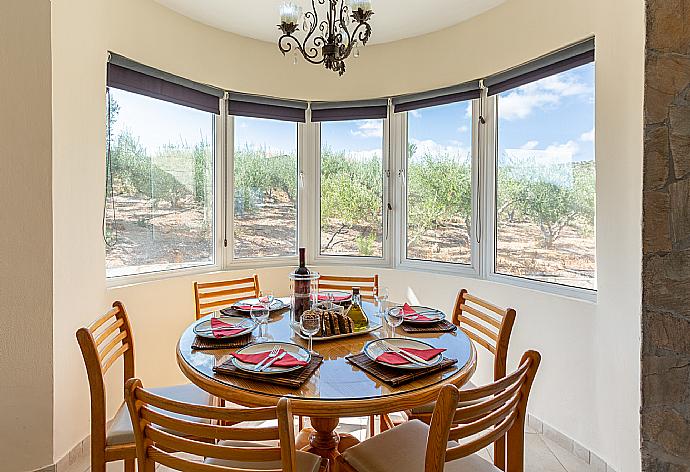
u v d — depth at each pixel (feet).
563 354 8.57
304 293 7.19
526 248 9.89
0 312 7.07
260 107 12.05
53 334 7.41
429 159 11.94
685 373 5.23
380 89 12.17
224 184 11.78
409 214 12.41
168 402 4.02
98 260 8.66
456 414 4.16
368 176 12.76
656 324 5.34
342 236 13.03
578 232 8.71
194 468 4.13
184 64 10.43
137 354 9.52
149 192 10.11
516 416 4.97
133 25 9.30
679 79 5.22
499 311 7.16
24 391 7.25
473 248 11.16
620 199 7.35
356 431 8.96
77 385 8.04
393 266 12.61
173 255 10.71
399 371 5.35
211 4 9.87
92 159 8.44
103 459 5.67
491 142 10.66
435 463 4.11
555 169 9.17
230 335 6.55
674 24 5.23
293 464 3.87
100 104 8.63
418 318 7.50
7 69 6.98
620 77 7.32
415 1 9.77
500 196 10.55
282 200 12.80
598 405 7.82
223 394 4.95
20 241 7.16
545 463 8.05
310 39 11.87
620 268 7.35
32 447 7.34
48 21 7.21
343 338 6.68
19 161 7.11
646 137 5.36
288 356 5.63
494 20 10.09
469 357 5.95
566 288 8.87
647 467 5.40
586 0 8.02
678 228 5.24
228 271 11.53
